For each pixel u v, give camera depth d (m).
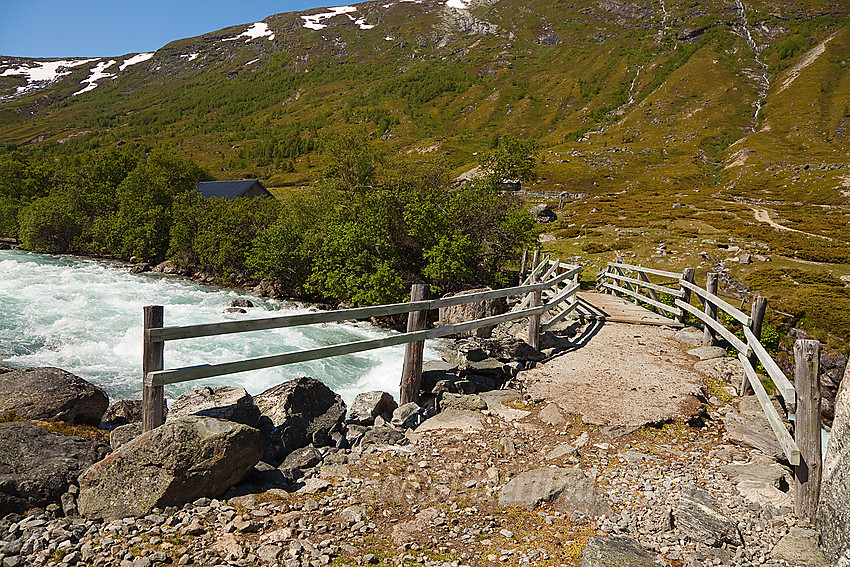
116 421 6.91
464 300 8.34
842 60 149.88
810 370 4.86
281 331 15.74
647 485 5.52
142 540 3.90
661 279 29.42
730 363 9.79
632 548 4.17
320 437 6.59
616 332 12.99
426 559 4.05
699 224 44.81
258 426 6.29
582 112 174.88
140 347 12.98
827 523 4.26
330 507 4.73
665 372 9.59
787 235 39.97
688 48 197.75
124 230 35.56
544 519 4.82
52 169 51.62
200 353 12.38
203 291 25.05
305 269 25.09
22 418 5.96
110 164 44.59
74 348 12.52
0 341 12.58
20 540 3.78
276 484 5.16
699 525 4.64
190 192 37.38
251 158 167.00
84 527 4.11
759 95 147.25
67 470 4.71
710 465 6.15
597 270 31.58
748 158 101.94
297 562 3.79
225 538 4.02
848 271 30.27
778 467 5.95
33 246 38.44
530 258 25.45
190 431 4.69
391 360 12.45
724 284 27.92
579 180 95.25
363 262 21.16
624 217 51.50
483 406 7.80
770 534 4.68
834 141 108.50
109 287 22.59
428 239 21.98
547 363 10.08
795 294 24.86
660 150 117.31
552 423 7.21
